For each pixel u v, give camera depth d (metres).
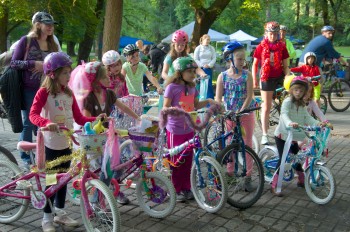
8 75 4.97
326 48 8.84
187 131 4.45
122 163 4.05
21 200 3.96
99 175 3.79
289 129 4.66
